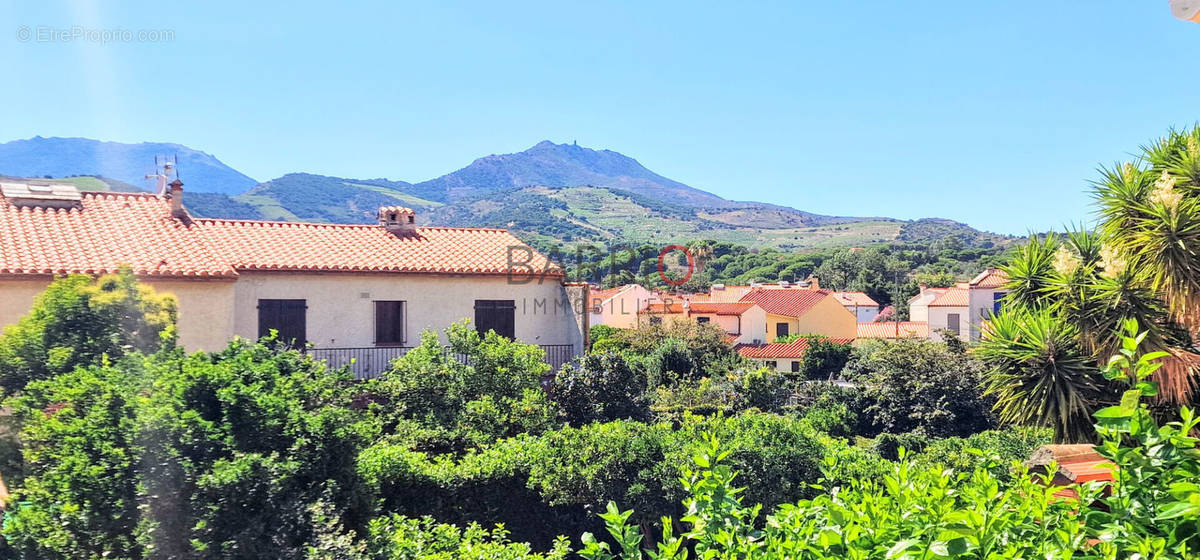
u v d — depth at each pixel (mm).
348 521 9016
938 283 98812
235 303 19484
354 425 9016
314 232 22469
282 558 7805
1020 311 12180
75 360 10367
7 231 17859
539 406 17125
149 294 11680
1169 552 2541
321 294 20375
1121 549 2676
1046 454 6414
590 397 19219
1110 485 3182
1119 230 10516
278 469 8148
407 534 10391
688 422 15992
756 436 14742
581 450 14523
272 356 9742
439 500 13938
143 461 8000
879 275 110562
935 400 34000
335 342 20438
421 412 16938
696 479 3887
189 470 8023
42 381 9445
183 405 8438
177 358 9320
